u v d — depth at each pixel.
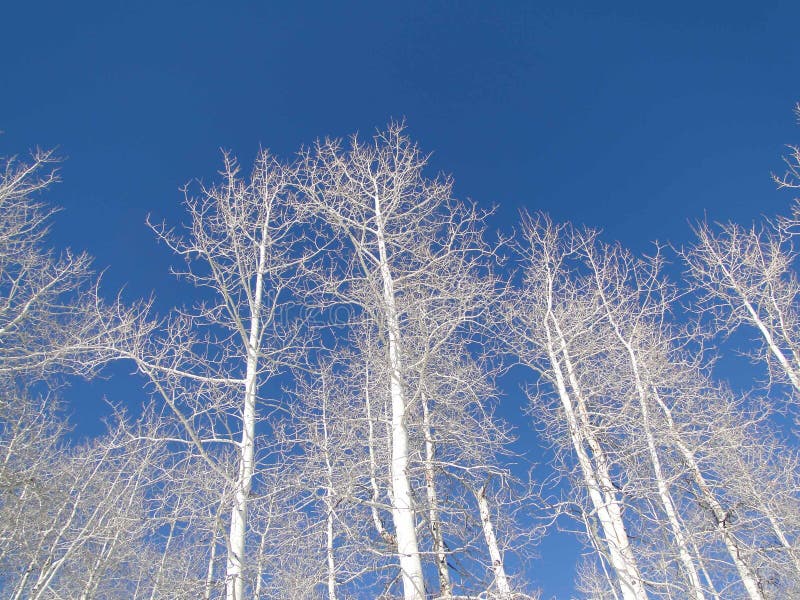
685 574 8.91
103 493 10.86
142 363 7.46
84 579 10.95
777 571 9.53
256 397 7.70
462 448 8.98
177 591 6.60
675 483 10.20
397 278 8.79
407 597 6.43
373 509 8.59
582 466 9.53
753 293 11.61
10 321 10.05
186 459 7.58
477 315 8.27
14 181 10.88
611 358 11.78
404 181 9.89
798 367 10.90
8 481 9.21
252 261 9.01
